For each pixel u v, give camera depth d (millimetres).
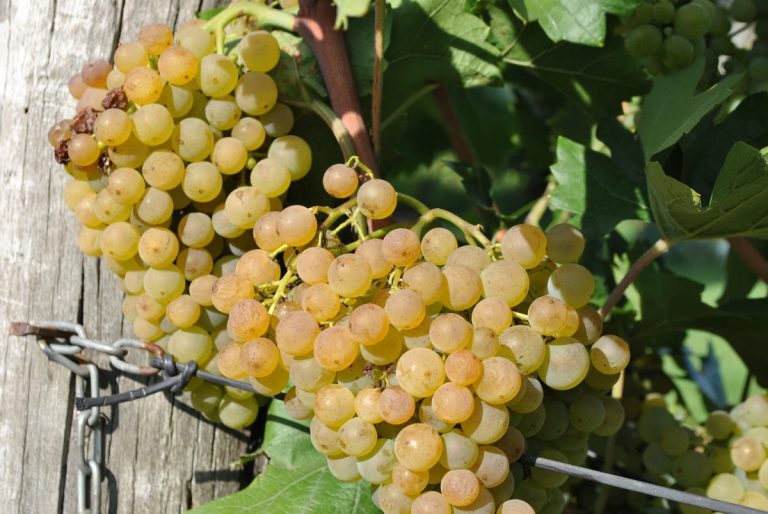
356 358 603
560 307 596
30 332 688
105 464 704
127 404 702
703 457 715
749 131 717
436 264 624
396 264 602
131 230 653
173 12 699
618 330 793
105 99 645
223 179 667
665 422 726
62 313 702
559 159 739
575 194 733
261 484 673
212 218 655
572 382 605
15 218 704
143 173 643
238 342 628
